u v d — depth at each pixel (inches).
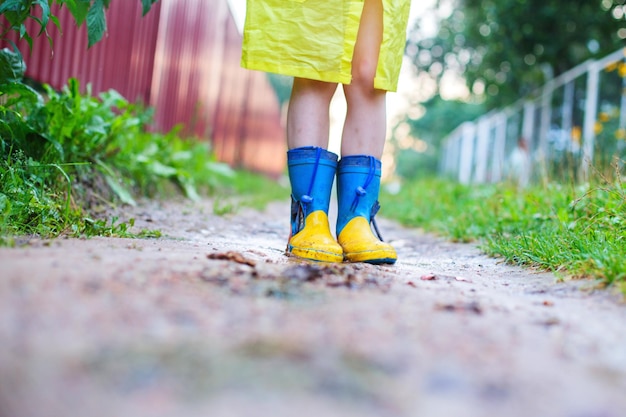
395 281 62.2
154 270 51.6
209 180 227.6
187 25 265.3
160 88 235.1
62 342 33.7
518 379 34.7
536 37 342.0
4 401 27.4
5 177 83.4
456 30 424.2
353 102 83.0
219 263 58.7
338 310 46.1
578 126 254.8
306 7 76.2
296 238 78.7
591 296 59.6
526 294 62.4
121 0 186.9
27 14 87.8
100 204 120.0
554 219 108.0
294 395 30.2
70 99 115.0
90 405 27.6
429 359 36.6
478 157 425.4
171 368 31.9
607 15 329.1
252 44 77.0
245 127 438.0
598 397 33.0
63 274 46.1
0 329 34.2
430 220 173.2
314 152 80.1
